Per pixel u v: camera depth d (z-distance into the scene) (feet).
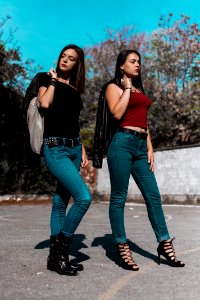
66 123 13.52
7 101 59.21
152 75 79.97
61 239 13.20
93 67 93.91
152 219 14.66
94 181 70.13
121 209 14.34
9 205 52.65
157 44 78.89
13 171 59.77
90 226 28.30
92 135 76.59
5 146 59.21
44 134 13.61
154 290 11.55
